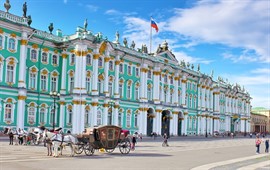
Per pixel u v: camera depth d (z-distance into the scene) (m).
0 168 20.06
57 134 28.70
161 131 85.38
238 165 27.12
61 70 64.31
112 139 31.94
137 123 77.44
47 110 61.94
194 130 100.44
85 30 63.19
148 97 80.81
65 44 63.22
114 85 71.12
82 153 31.25
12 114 54.41
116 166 22.88
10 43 54.66
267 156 37.47
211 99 112.12
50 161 24.62
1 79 53.25
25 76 56.91
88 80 64.38
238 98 139.00
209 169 23.53
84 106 62.19
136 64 77.81
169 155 33.34
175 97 90.62
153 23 82.25
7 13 54.03
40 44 60.84
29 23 58.03
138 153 34.28
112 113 69.75
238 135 127.69
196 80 102.88
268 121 199.00
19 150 32.62
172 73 89.94
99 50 65.81
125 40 76.50
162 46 87.69
